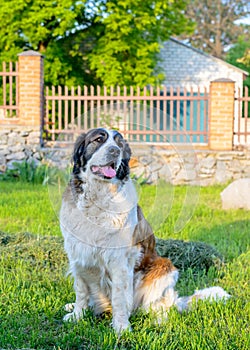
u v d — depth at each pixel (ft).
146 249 18.34
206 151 42.42
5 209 33.04
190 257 25.05
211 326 17.44
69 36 54.80
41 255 24.89
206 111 45.42
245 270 24.18
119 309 17.12
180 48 62.75
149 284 18.25
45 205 34.04
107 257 16.60
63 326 17.28
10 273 22.52
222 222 32.60
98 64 53.06
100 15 52.80
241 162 42.63
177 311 18.38
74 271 17.65
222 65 62.95
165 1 53.78
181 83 63.00
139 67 53.83
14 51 52.49
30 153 42.68
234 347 15.93
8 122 43.01
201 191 39.37
